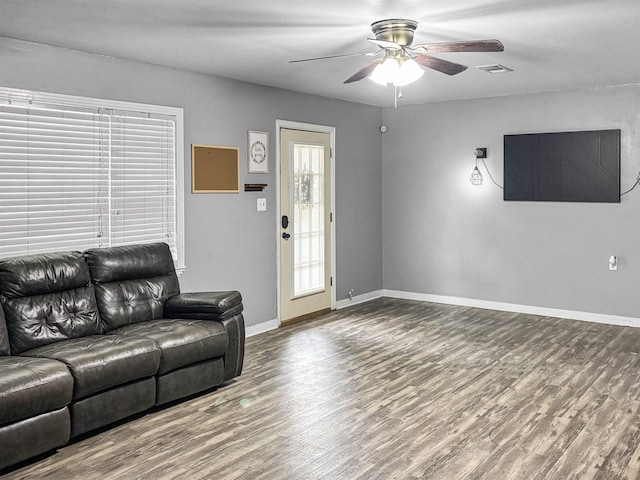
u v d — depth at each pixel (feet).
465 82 18.84
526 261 21.61
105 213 14.90
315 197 21.43
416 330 19.21
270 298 19.65
